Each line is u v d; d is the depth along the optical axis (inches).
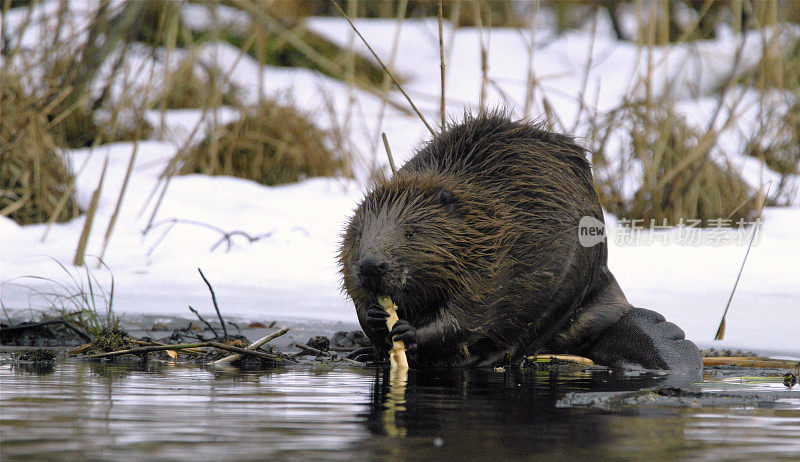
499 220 284.4
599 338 303.0
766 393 211.3
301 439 144.8
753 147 719.1
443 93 362.6
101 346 293.4
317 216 555.8
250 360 280.5
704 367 283.7
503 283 282.0
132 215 536.1
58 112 602.2
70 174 558.3
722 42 981.2
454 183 289.0
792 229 542.3
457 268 275.9
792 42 767.1
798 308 396.8
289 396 197.3
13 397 189.2
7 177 553.3
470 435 151.1
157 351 291.0
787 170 657.0
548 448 140.9
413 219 275.1
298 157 671.8
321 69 960.9
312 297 415.5
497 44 1011.3
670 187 573.6
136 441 140.7
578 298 295.0
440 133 328.5
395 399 195.5
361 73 932.6
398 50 969.5
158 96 721.0
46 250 468.8
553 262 285.9
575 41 1040.8
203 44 711.7
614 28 1147.9
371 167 631.2
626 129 607.2
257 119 679.1
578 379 246.1
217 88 657.6
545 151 302.8
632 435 153.7
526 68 957.2
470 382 233.6
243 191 595.2
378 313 269.9
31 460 125.6
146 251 479.8
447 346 280.2
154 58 550.3
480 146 307.1
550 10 1153.4
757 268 466.0
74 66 598.2
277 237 512.4
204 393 199.6
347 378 239.3
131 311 371.2
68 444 137.6
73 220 537.0
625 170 605.6
